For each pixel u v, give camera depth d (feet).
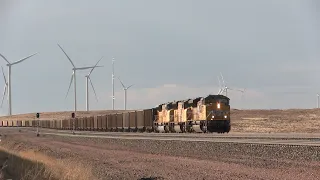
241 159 234.79
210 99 428.97
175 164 238.89
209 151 284.00
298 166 194.08
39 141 571.28
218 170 199.62
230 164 219.20
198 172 199.00
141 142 388.78
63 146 456.45
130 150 358.23
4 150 318.45
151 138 418.51
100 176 208.64
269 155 237.25
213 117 423.64
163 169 221.87
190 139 346.74
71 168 196.54
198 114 443.73
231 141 287.89
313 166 189.67
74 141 538.47
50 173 180.04
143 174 207.51
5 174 176.14
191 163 236.02
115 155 322.96
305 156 216.33
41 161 245.65
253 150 252.62
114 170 231.50
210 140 310.65
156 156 294.46
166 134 472.03
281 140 275.80
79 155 340.18
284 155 228.22
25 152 341.62
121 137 490.08
